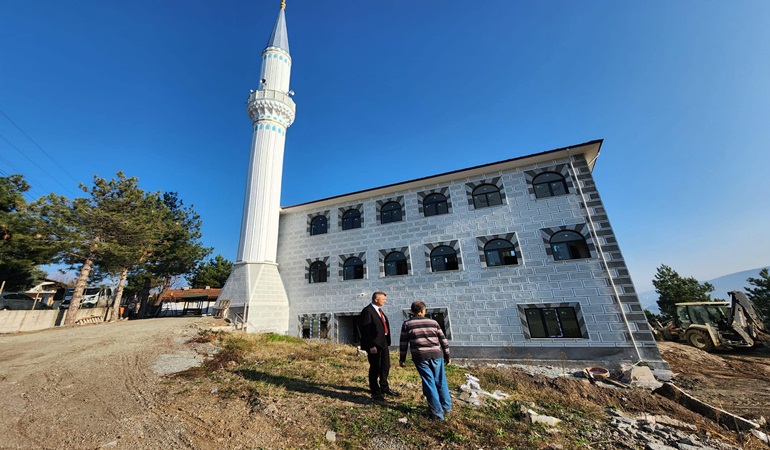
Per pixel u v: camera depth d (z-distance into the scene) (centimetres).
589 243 1473
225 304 1908
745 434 548
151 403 559
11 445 409
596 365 1320
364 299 1877
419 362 512
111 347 1063
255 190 2208
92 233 1970
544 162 1664
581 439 475
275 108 2378
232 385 663
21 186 1980
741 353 1566
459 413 535
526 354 1439
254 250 2081
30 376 741
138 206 2280
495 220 1675
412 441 427
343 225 2112
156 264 2664
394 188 1953
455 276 1677
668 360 1423
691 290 2692
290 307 2078
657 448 443
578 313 1409
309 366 862
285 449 402
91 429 452
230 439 425
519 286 1538
